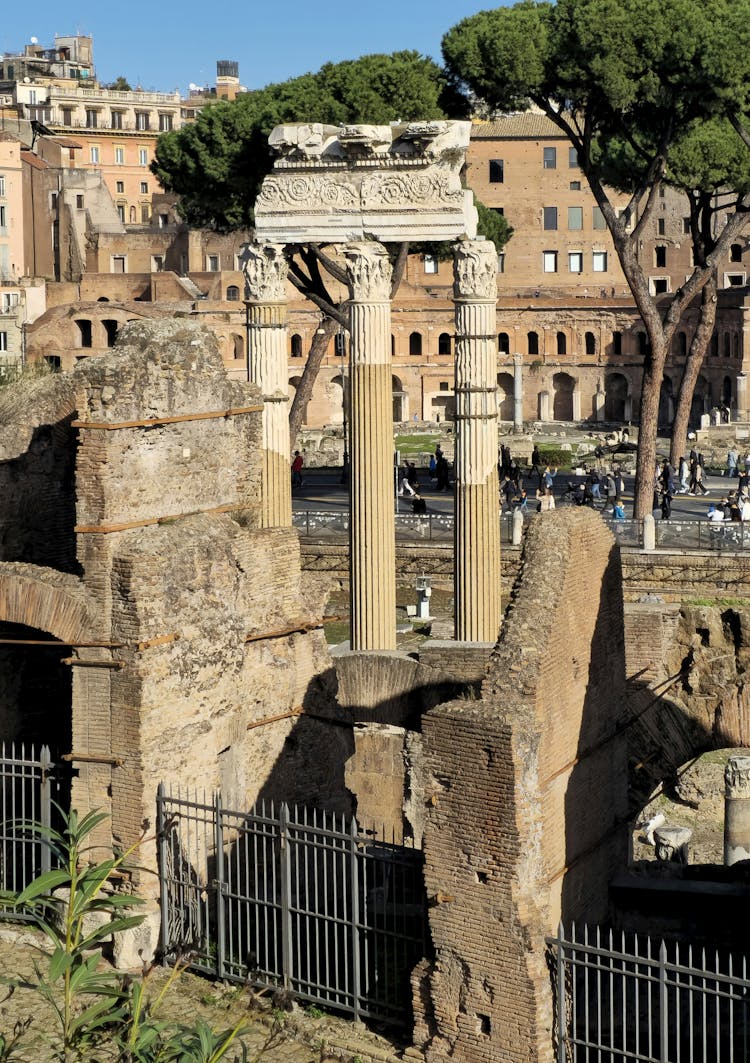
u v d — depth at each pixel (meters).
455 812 27.03
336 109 72.31
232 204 78.62
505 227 124.62
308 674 35.72
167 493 33.31
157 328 33.41
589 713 31.56
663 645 39.12
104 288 152.50
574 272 167.25
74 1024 19.59
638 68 64.62
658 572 61.03
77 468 31.67
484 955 26.89
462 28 69.50
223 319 145.62
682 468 88.44
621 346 160.00
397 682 38.56
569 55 65.31
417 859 28.28
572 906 31.14
